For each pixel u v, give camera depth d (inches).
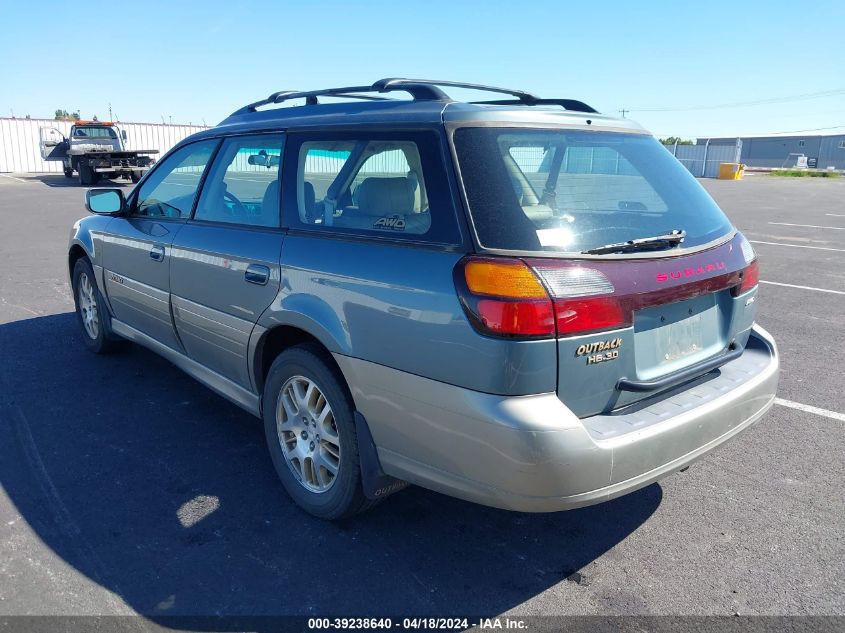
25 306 279.7
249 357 136.2
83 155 1008.9
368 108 121.4
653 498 136.8
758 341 130.3
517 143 105.1
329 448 122.6
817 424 173.0
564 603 105.0
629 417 100.7
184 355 165.6
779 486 141.6
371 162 113.7
